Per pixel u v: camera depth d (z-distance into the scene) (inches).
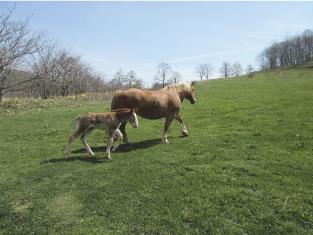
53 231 362.3
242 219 372.5
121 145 641.0
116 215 383.6
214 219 371.6
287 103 1083.9
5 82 1470.2
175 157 541.6
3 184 475.2
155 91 622.8
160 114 622.2
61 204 411.8
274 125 748.6
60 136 757.3
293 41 5684.1
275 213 382.6
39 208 405.7
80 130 561.0
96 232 355.9
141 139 693.3
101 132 762.8
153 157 546.0
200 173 473.1
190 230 357.1
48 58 1854.1
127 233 354.3
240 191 423.5
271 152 559.8
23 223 380.5
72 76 2096.5
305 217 374.3
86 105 1307.8
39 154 618.8
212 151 570.9
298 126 729.6
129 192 430.6
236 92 1488.7
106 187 445.1
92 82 2427.4
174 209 390.0
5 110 1177.4
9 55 1365.7
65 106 1283.2
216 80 2797.7
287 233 352.5
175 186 440.1
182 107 1085.1
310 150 572.4
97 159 555.5
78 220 378.6
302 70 3555.6
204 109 1027.3
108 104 1302.9
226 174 470.0
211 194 418.3
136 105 595.8
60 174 498.0
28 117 997.2
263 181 450.3
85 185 454.6
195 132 732.0
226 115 911.0
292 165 499.5
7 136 773.3
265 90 1540.4
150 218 376.5
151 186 442.6
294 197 411.2
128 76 3095.5
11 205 416.5
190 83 700.7
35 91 1882.4
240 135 669.3
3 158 602.2
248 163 510.9
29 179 488.4
